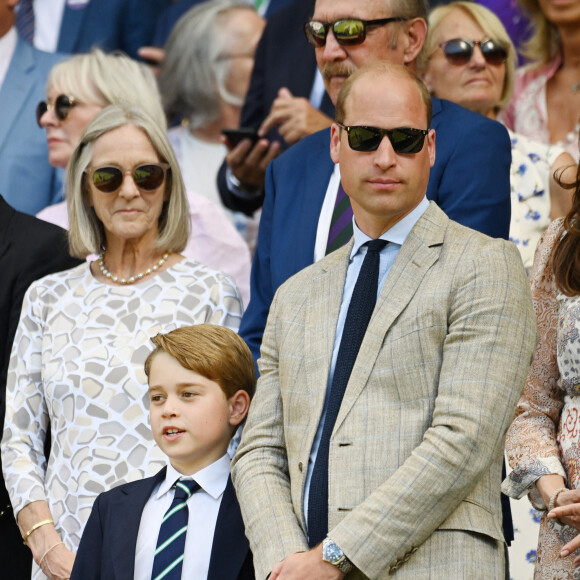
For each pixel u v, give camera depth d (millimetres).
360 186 12023
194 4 23516
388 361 11359
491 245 11711
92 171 15711
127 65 21031
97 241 15953
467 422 10883
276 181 15844
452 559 10789
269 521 11430
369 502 10797
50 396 15086
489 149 14680
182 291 15477
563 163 19047
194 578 12398
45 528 14555
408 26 15648
